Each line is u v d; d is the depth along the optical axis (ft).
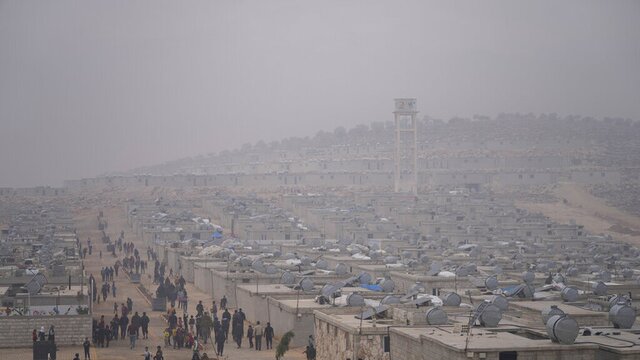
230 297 511.40
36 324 381.60
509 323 300.61
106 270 633.20
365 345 298.76
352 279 447.42
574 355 249.34
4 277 483.10
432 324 301.63
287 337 341.41
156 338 415.85
